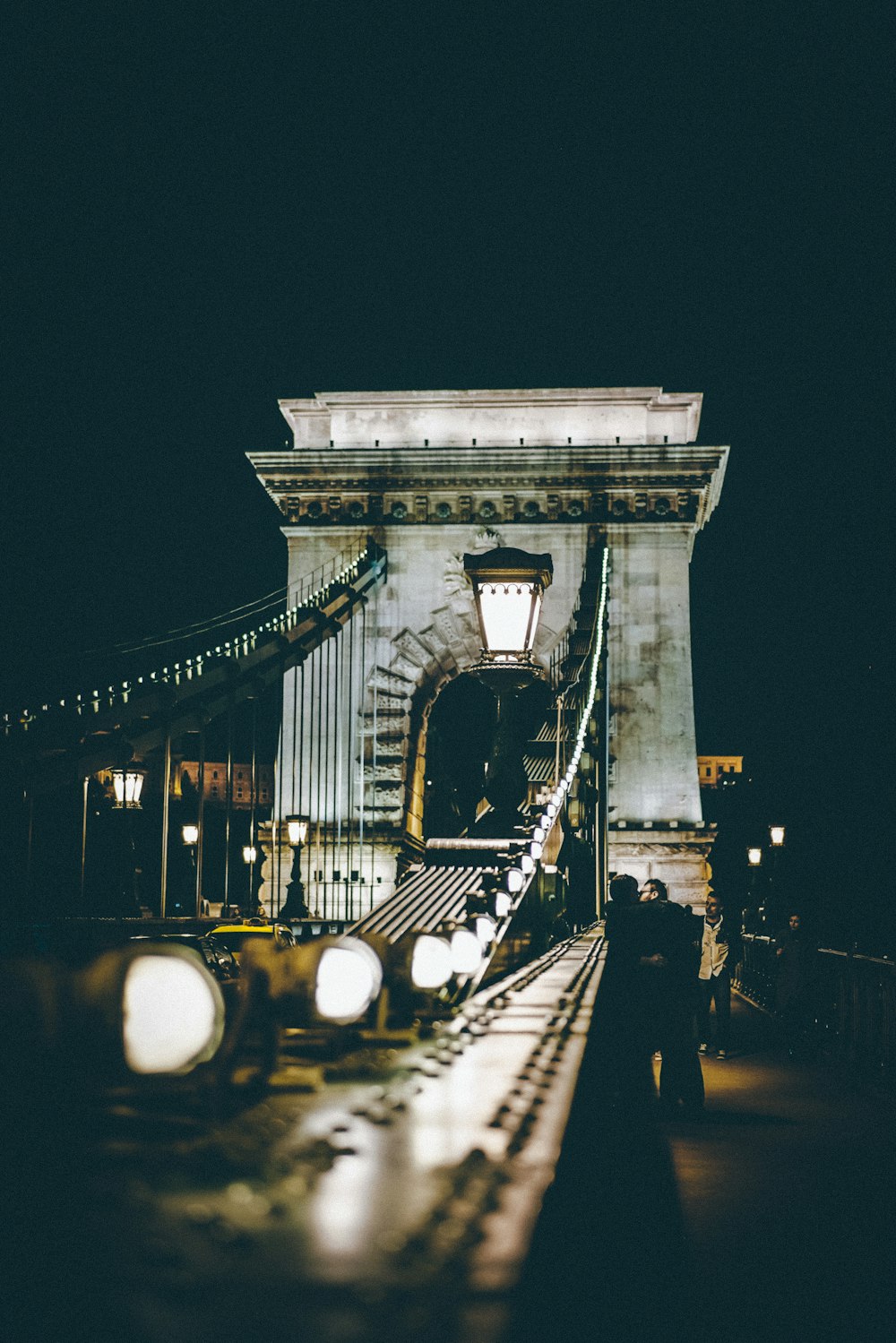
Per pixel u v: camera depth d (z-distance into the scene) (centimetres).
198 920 2505
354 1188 249
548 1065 418
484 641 1320
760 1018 3123
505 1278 196
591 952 1246
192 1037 347
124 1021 342
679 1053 1565
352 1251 209
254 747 3594
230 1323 180
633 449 4997
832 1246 948
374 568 4925
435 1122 320
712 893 2308
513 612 1316
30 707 1931
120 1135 302
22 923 1723
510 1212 230
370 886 4762
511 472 5038
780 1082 1914
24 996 330
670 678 4881
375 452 5081
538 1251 213
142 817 3544
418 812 5131
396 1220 226
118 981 344
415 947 680
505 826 1469
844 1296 819
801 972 2217
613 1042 919
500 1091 368
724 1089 1839
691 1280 849
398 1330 178
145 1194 240
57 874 3512
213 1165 265
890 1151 1338
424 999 678
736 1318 770
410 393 5241
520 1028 539
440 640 4991
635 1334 626
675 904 1564
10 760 1766
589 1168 409
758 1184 1173
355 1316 183
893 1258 914
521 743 1480
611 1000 884
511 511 5038
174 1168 263
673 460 4991
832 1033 2189
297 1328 179
